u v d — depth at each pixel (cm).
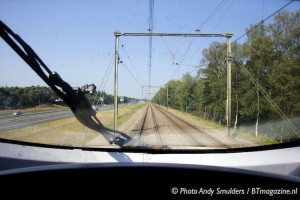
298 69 2136
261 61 2288
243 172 186
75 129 834
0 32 227
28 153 271
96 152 289
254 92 2341
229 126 1476
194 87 4388
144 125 1578
